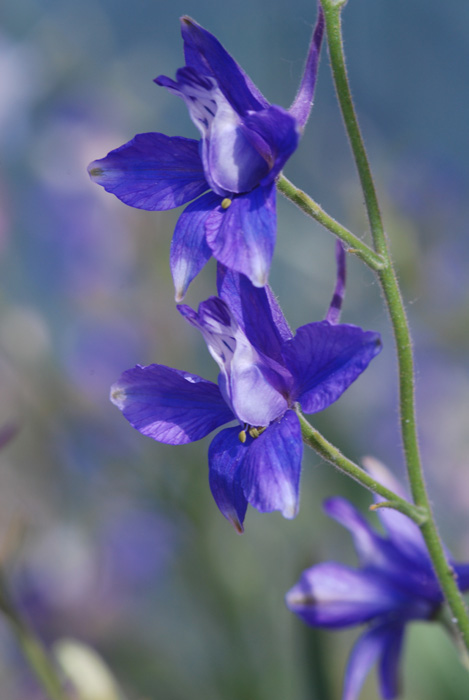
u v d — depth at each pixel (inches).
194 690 14.6
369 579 11.7
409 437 10.6
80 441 16.6
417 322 19.0
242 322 10.3
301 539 14.9
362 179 10.4
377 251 10.4
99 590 16.6
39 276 18.3
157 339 17.1
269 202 10.1
